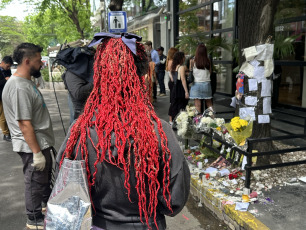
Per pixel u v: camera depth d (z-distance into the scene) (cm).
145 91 123
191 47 830
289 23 661
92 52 301
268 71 377
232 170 388
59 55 298
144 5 1580
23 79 263
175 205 114
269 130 396
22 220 334
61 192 108
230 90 910
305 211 297
